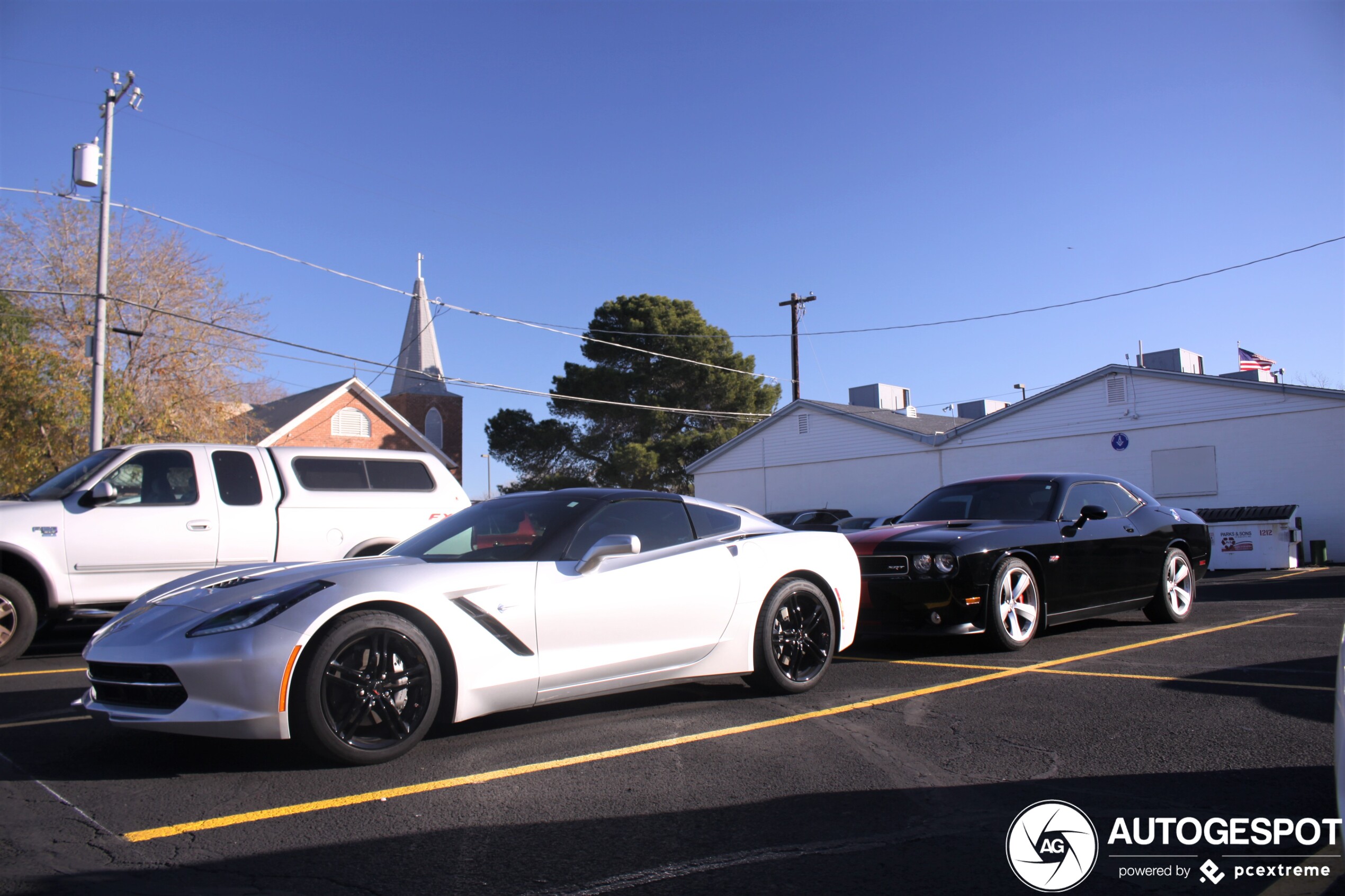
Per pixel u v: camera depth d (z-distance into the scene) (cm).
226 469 871
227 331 2483
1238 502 2116
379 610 419
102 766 424
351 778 399
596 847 319
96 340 1836
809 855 310
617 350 4391
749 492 3253
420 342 5384
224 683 387
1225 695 534
